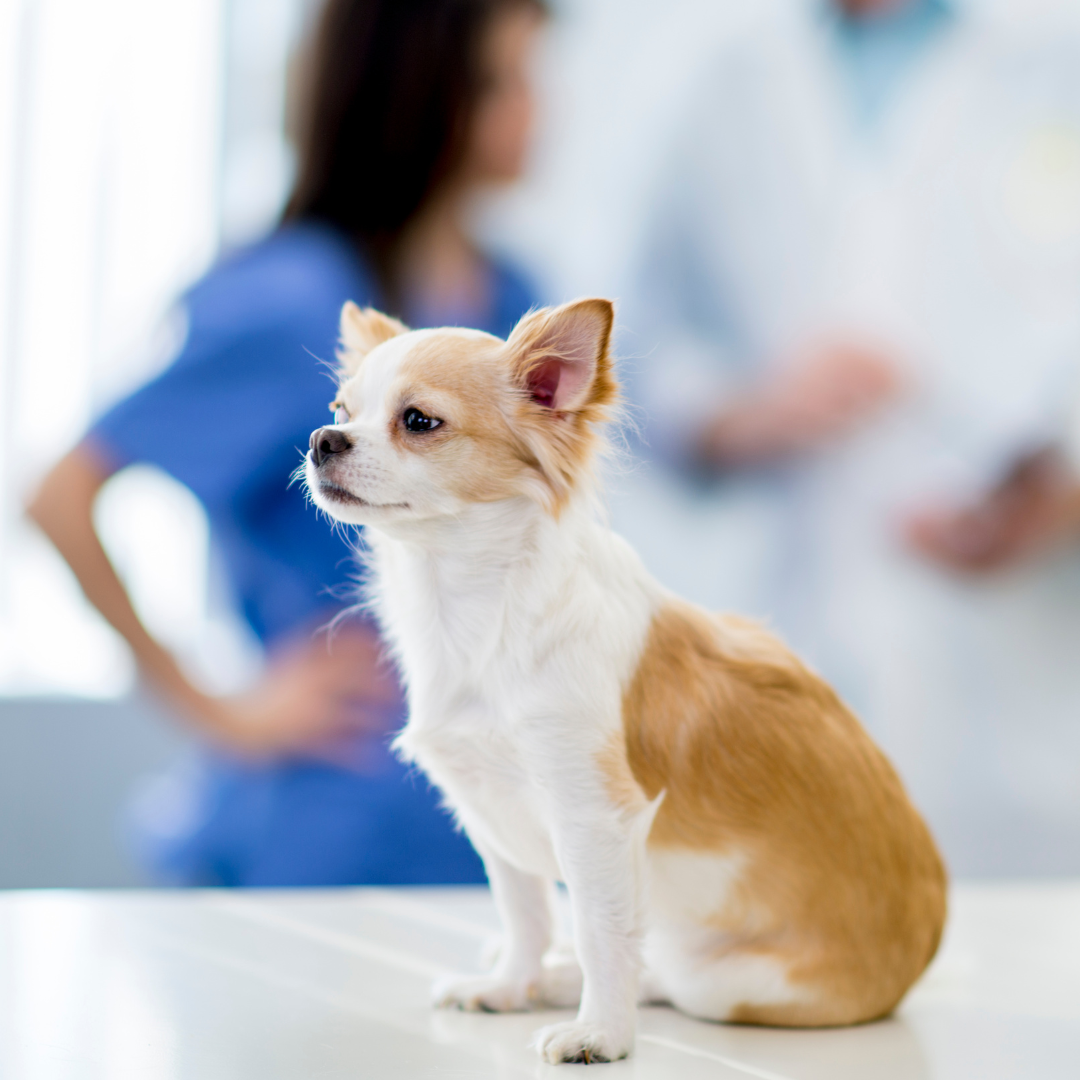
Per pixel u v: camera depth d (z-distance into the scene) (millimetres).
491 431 986
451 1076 812
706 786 966
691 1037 955
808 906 981
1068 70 3137
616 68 3113
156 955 1192
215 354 1767
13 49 3062
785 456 3154
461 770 993
